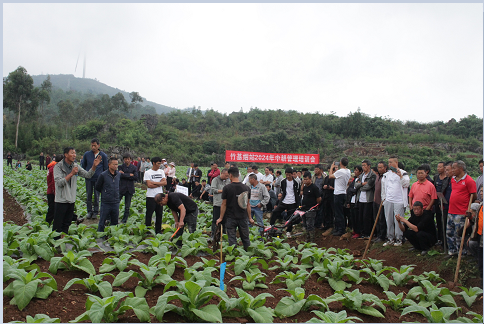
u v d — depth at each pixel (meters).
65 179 6.87
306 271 6.01
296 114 83.88
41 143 58.56
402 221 7.46
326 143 66.19
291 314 4.40
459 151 58.09
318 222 10.29
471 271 6.09
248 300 4.29
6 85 57.22
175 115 90.06
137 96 94.31
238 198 6.93
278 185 12.69
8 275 4.20
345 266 6.58
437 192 7.48
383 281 5.81
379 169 8.36
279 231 9.62
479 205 5.77
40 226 7.00
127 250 6.59
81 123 80.50
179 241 7.20
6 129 60.88
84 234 7.25
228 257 6.74
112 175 8.07
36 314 3.81
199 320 4.15
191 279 4.76
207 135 76.50
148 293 4.88
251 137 67.50
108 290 4.37
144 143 65.44
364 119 72.56
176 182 16.17
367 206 8.69
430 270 6.69
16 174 22.84
